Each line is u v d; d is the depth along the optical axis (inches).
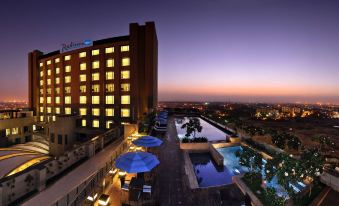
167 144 1083.9
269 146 1089.4
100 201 424.5
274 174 601.6
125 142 861.8
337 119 5036.9
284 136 1165.7
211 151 1052.5
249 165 761.0
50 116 2635.3
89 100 2169.0
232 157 1072.2
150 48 1958.7
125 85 1975.9
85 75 2223.2
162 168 699.4
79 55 2269.9
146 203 447.5
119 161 474.0
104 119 2070.6
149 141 679.7
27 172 358.9
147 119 1482.5
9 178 331.6
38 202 317.1
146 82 1956.2
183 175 636.7
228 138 1289.4
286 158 603.2
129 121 1945.1
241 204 473.4
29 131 2317.9
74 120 1784.0
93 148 631.2
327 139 1224.2
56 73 2551.7
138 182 462.9
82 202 390.0
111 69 2044.8
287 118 5142.7
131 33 1930.4
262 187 596.1
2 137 2016.5
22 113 2282.2
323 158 685.9
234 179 667.4
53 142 1711.4
